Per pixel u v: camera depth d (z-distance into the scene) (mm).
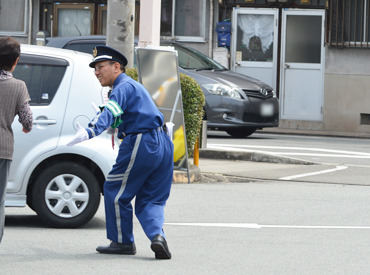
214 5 48375
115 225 14445
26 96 13297
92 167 17516
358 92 46500
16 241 15789
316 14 47375
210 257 14617
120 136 13992
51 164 17250
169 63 23656
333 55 46812
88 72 17547
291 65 47688
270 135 42562
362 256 14945
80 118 17297
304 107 47469
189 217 19031
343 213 20031
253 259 14516
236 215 19453
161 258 14320
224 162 30219
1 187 13078
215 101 35844
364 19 46250
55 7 49969
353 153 34281
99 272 13211
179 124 24328
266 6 47875
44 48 17734
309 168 29297
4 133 13039
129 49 26125
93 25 49625
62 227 17250
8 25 50250
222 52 47781
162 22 48844
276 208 20594
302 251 15320
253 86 36656
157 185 14227
